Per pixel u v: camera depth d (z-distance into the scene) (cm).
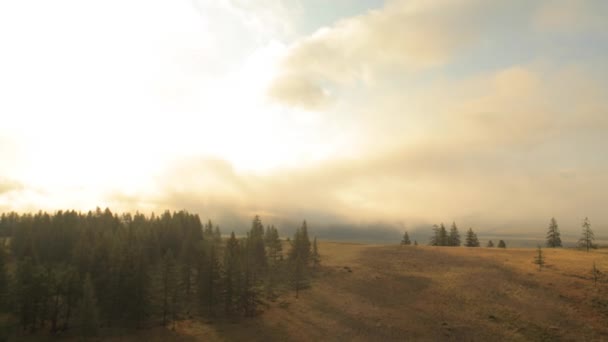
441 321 6825
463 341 6172
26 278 6456
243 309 7438
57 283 6488
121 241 8825
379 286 8556
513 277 8394
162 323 6862
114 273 7075
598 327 6238
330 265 10238
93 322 6138
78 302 6431
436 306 7394
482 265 9456
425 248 11894
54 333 6294
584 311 6706
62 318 6800
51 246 9344
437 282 8550
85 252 8050
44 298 6322
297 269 8612
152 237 9825
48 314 6391
